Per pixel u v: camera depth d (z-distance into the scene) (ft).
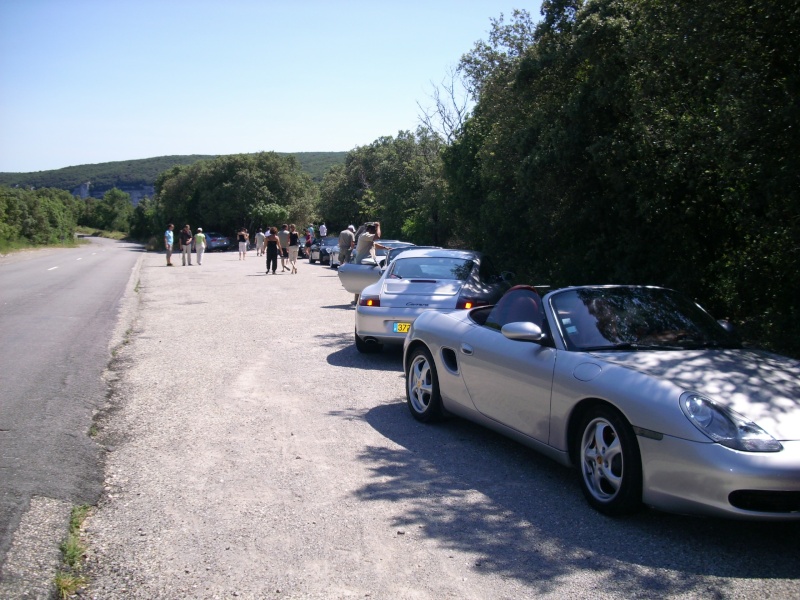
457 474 16.76
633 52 30.40
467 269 32.65
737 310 31.89
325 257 114.52
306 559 12.28
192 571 11.81
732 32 24.16
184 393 24.99
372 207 151.84
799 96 22.12
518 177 40.83
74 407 22.63
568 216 39.55
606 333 16.63
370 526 13.70
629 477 13.57
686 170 31.30
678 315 17.65
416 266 33.09
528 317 17.98
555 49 39.47
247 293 63.41
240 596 10.98
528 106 42.86
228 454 18.16
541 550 12.66
